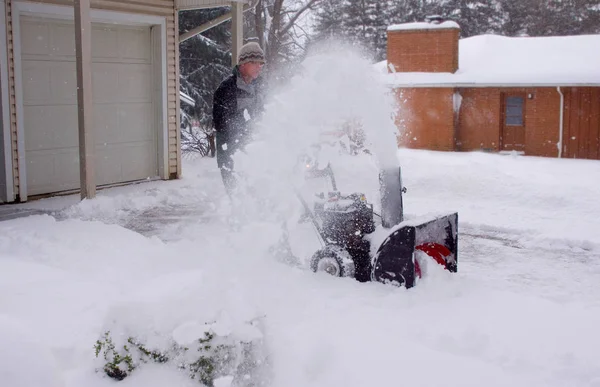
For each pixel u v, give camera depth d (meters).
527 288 5.55
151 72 11.29
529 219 8.54
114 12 10.14
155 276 5.05
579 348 3.76
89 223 7.25
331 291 4.59
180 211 8.77
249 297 3.99
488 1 42.16
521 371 3.44
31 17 9.14
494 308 4.42
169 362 3.22
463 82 19.00
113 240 6.45
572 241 7.28
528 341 3.84
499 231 8.02
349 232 4.98
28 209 8.56
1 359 3.08
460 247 7.17
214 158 16.00
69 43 9.72
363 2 40.31
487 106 19.36
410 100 20.06
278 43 24.98
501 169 14.16
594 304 4.97
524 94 18.91
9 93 8.83
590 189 10.27
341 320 4.02
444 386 3.16
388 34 20.98
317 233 5.30
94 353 3.44
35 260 5.71
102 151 10.53
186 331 3.18
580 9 40.84
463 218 8.62
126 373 3.20
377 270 4.82
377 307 4.33
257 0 11.41
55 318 3.99
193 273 4.81
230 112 6.04
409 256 4.67
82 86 8.44
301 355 3.42
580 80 17.64
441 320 4.14
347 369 3.31
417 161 13.84
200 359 3.15
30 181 9.35
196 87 23.58
